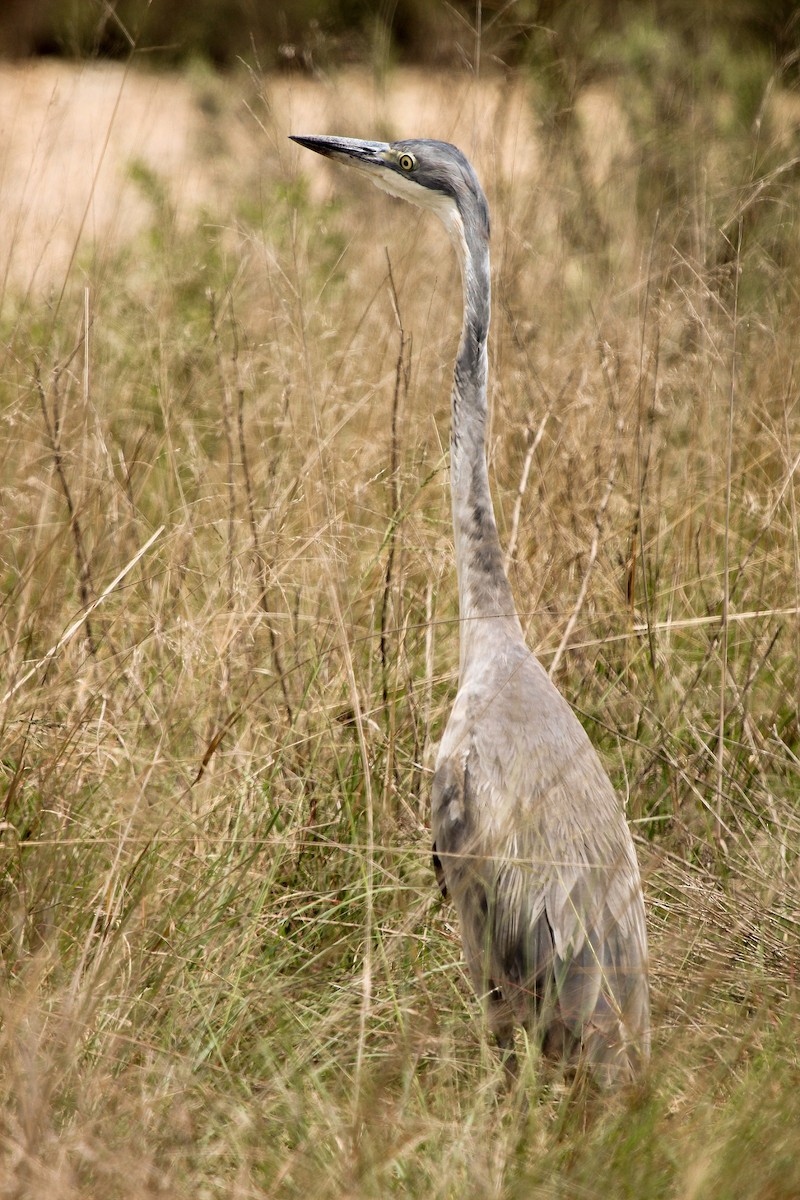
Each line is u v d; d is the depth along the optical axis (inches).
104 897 378.9
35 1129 295.4
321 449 490.6
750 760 484.7
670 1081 344.8
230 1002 361.4
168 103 1075.9
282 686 450.6
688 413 586.2
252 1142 322.7
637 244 686.5
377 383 583.2
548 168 716.7
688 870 439.2
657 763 478.6
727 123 765.9
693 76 799.7
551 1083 346.3
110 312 674.2
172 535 493.7
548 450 560.1
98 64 921.5
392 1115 319.0
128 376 629.9
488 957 362.3
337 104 872.9
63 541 501.4
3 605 452.4
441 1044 355.3
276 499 504.4
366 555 510.3
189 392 609.0
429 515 555.2
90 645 456.8
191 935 382.3
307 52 880.3
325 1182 298.7
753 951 413.7
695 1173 292.5
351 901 405.7
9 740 414.3
